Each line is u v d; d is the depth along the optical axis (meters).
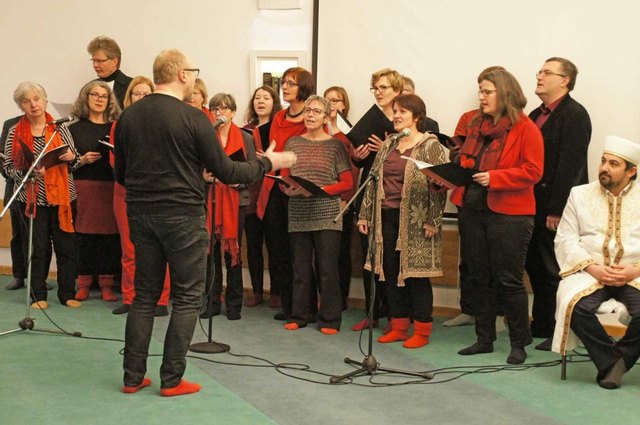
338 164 5.39
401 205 4.95
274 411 3.76
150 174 3.77
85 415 3.66
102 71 6.66
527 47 5.61
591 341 4.26
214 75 6.67
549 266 5.20
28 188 5.69
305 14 6.35
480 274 4.79
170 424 3.56
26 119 5.96
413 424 3.61
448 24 5.83
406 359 4.72
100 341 5.00
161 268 3.96
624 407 3.90
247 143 5.65
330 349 4.93
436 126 5.75
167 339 3.92
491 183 4.46
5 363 4.48
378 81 5.48
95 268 6.39
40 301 5.96
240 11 6.54
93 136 6.19
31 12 7.18
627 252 4.40
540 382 4.29
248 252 6.14
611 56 5.37
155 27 6.80
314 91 5.85
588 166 5.48
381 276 5.01
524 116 4.60
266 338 5.20
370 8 6.08
